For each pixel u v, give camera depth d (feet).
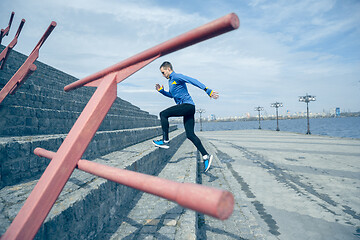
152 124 35.94
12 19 10.15
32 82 16.08
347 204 11.21
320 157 24.52
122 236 6.09
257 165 21.20
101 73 3.54
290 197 12.41
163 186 1.84
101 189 6.59
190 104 11.57
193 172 12.05
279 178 16.38
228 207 1.49
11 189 6.16
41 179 2.58
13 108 9.43
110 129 17.51
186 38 2.23
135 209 8.05
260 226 9.09
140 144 16.66
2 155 6.43
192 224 6.65
